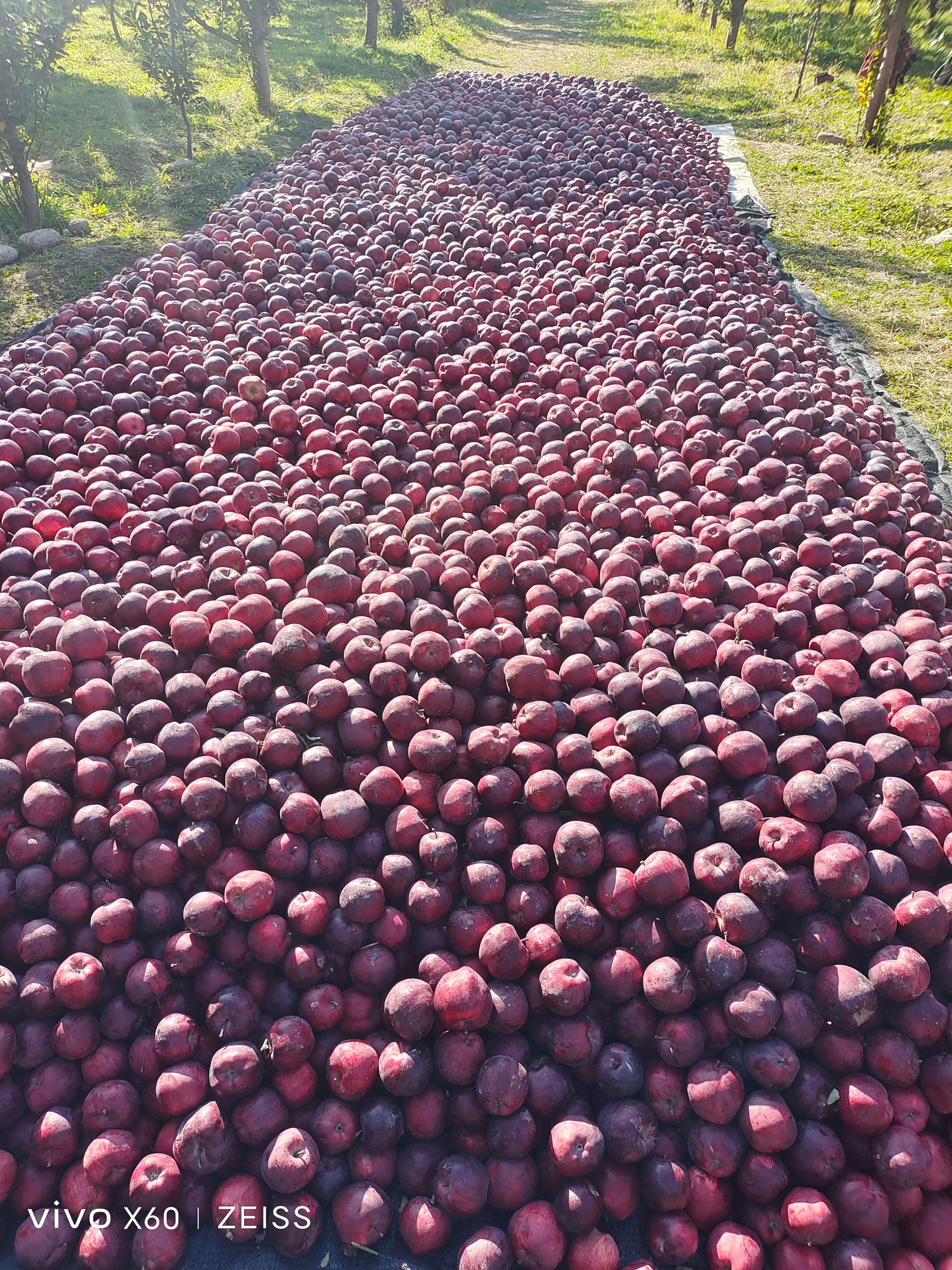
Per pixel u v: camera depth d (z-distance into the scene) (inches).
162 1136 49.4
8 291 145.2
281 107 253.1
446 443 92.8
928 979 49.1
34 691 59.4
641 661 63.2
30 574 73.7
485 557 73.6
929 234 183.0
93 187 187.8
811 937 51.2
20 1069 50.6
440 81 257.9
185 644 64.7
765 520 80.9
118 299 118.0
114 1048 50.7
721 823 55.0
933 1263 46.6
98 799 56.8
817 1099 48.8
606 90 254.8
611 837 54.6
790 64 337.4
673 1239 47.1
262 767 56.2
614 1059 49.8
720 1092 47.6
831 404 101.9
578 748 57.4
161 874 53.1
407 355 107.9
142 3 217.2
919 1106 48.3
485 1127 49.0
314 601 66.0
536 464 89.4
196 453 91.1
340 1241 48.2
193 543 78.2
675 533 80.6
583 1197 46.2
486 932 52.1
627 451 84.9
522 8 528.4
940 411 125.0
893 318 150.1
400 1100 50.0
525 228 145.5
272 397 95.3
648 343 108.3
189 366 99.9
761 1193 47.3
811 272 167.2
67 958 52.0
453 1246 48.1
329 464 86.9
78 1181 47.8
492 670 63.4
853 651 66.1
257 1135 48.3
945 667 63.6
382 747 59.7
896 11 219.9
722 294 123.3
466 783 56.1
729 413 94.6
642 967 51.5
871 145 232.2
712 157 209.3
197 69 284.2
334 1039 51.4
